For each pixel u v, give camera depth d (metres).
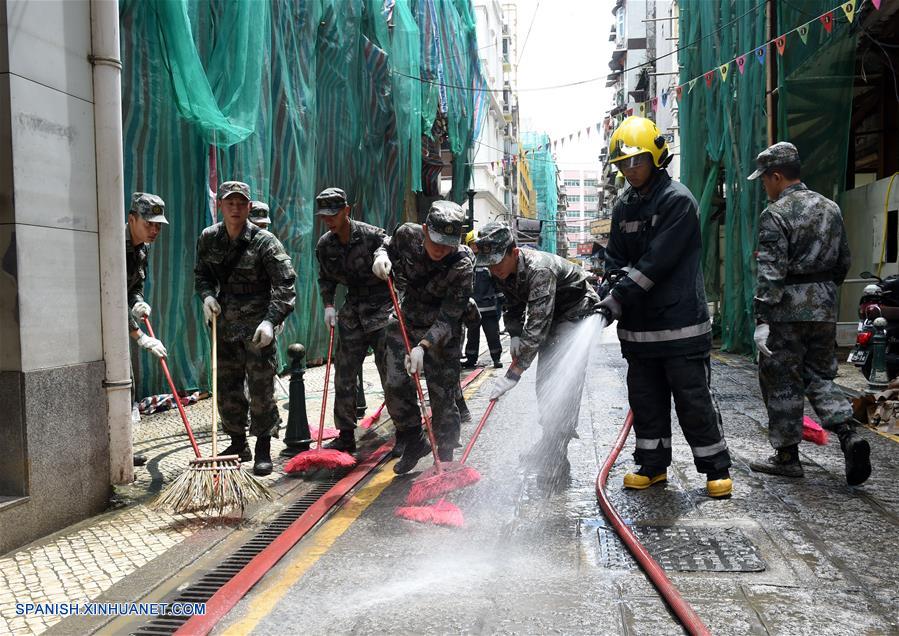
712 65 12.17
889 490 4.05
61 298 3.63
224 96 7.34
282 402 7.57
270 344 4.61
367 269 4.84
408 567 3.06
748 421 6.12
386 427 6.33
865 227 10.98
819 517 3.58
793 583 2.80
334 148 10.55
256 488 3.85
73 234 3.74
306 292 9.62
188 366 7.36
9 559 3.17
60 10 3.67
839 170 9.70
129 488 4.30
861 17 9.49
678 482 4.29
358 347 4.98
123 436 4.26
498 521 3.64
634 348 4.02
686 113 13.20
